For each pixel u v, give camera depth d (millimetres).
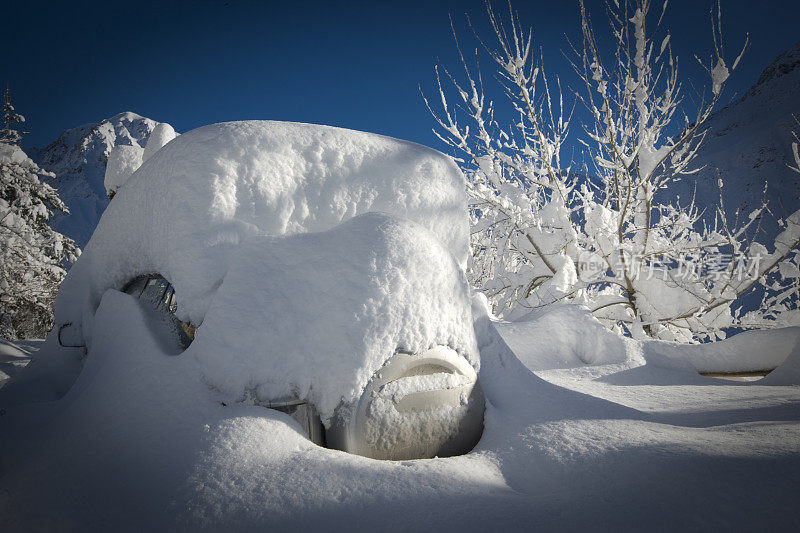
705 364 4461
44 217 19172
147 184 3320
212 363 2469
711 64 5691
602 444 2266
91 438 2393
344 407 2361
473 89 7594
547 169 7801
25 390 3580
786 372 3979
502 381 3279
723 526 1515
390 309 2480
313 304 2545
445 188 3580
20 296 16141
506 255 8922
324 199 3193
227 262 2826
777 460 1880
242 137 3123
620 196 7102
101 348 3129
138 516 1820
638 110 6441
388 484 1902
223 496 1833
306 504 1783
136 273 3332
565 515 1670
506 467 2258
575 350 4922
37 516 1845
